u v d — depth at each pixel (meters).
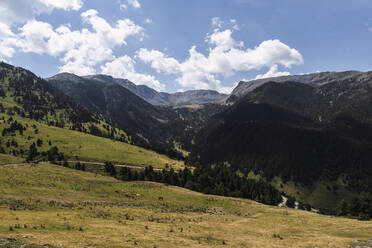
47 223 34.22
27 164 124.44
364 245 36.12
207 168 198.00
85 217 43.19
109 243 27.02
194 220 55.19
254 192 175.12
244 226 54.50
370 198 83.94
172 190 105.00
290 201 183.38
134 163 197.75
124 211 55.34
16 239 24.41
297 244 37.41
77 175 109.31
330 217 71.19
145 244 28.62
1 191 56.75
